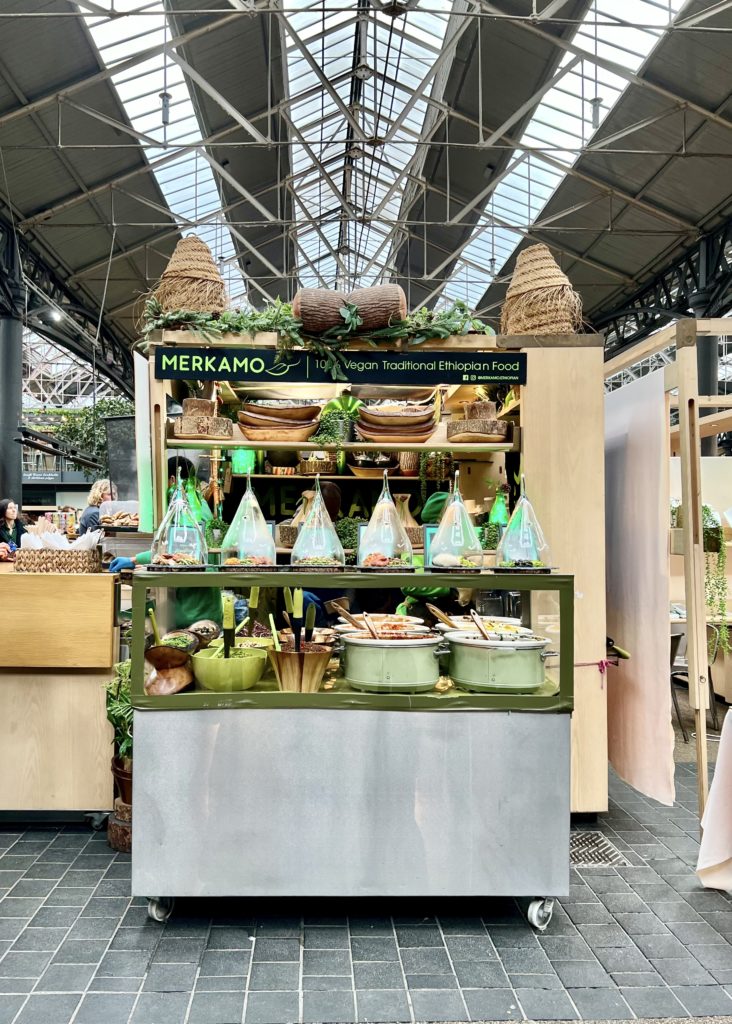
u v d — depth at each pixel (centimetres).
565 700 235
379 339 299
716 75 742
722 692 523
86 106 825
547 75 831
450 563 256
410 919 241
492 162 1055
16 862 281
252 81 932
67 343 1266
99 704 308
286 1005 196
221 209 1084
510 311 342
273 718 231
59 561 314
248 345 301
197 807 230
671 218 988
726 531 515
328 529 263
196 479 339
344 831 231
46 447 1182
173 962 214
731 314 1000
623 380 1683
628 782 341
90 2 646
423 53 926
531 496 322
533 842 233
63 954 218
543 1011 195
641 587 331
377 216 1155
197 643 268
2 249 951
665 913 247
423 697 232
